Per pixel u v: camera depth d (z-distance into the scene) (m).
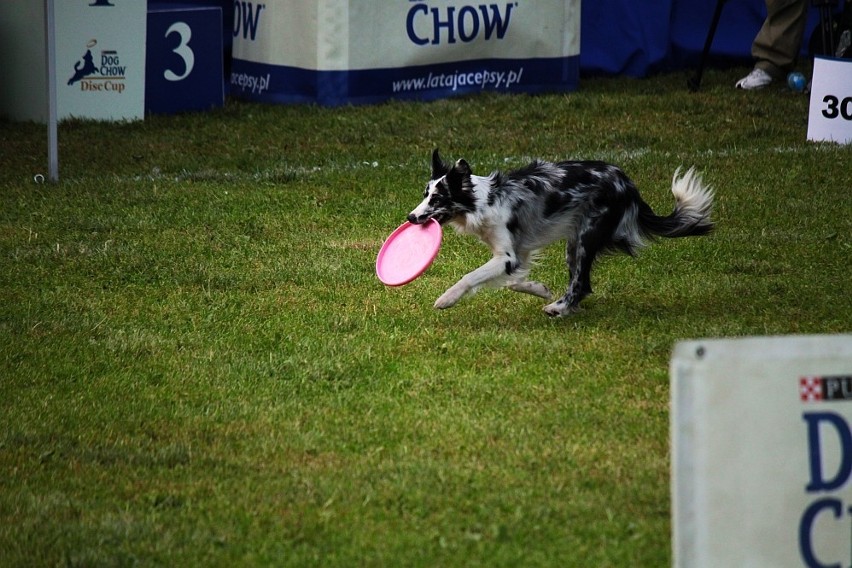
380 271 11.45
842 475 5.07
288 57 22.44
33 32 21.44
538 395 9.35
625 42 24.41
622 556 6.71
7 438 8.66
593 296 12.22
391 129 20.47
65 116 21.61
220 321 11.52
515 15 22.66
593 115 21.08
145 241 14.48
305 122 21.05
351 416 9.05
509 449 8.27
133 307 12.02
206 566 6.73
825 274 12.74
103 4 21.28
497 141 19.66
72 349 10.70
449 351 10.47
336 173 17.91
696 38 24.84
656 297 12.12
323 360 10.27
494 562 6.68
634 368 9.93
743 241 14.05
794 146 18.72
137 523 7.22
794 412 5.03
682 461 4.97
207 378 9.98
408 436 8.59
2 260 13.59
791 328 10.90
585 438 8.45
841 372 5.05
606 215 11.51
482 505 7.40
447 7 22.36
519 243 11.41
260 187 17.22
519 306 12.00
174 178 17.78
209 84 22.48
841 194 15.99
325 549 6.91
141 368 10.25
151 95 22.06
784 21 22.58
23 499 7.63
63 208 15.97
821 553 5.07
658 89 23.06
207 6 24.14
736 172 17.12
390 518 7.29
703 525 4.99
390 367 10.12
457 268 13.23
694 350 4.96
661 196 16.16
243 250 14.17
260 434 8.74
